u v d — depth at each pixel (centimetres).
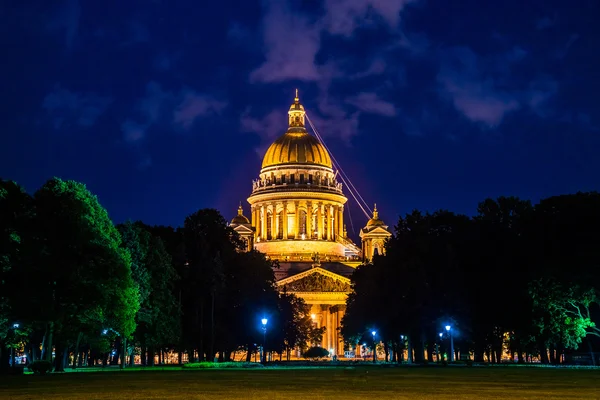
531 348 14238
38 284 9638
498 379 6794
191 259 14862
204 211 16250
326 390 5125
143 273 12375
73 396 4544
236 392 4906
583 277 11612
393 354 17362
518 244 13612
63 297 9925
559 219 12388
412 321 13938
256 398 4369
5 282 9638
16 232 9819
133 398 4356
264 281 17675
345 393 4812
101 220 10612
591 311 12744
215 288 14525
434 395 4647
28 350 12212
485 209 14950
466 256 14112
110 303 10438
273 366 13175
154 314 12781
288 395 4631
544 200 13188
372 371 9462
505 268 13638
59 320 9988
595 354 13088
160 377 7319
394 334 15100
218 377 7306
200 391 5009
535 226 13038
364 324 17362
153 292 12838
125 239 12306
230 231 16788
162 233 15412
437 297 13662
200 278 14512
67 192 10156
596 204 12262
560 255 11912
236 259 16338
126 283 10506
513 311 13375
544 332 12656
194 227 16050
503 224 14625
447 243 14138
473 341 14600
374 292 15200
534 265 12650
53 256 9781
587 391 5062
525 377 7219
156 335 12938
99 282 10044
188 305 14562
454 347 16050
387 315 14538
